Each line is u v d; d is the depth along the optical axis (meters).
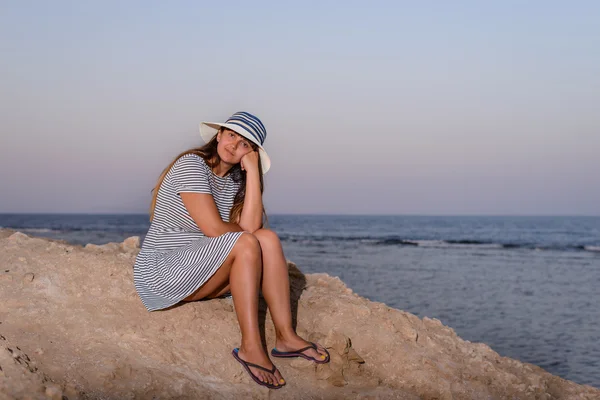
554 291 21.00
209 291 3.44
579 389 4.07
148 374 2.89
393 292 19.97
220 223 3.34
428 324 4.52
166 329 3.31
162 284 3.31
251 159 3.60
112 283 3.62
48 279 3.56
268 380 3.13
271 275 3.38
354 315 3.93
